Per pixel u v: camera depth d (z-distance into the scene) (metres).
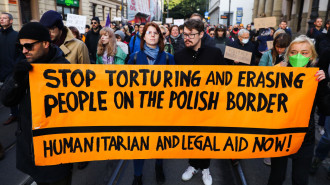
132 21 20.92
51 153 2.04
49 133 2.03
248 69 2.18
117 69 2.11
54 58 2.02
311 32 7.31
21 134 1.95
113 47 3.80
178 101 2.21
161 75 2.16
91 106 2.12
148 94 2.18
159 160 2.94
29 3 15.83
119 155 2.22
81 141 2.13
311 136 2.26
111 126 2.17
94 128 2.14
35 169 2.00
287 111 2.21
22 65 1.74
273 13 26.50
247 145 2.26
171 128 2.23
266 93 2.20
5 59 4.79
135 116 2.19
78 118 2.11
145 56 2.78
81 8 20.86
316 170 3.21
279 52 3.08
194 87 2.20
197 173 3.21
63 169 2.07
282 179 2.39
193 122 2.25
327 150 3.02
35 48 1.79
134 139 2.21
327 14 15.81
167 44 5.11
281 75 2.18
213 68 2.18
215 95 2.22
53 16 2.46
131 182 3.03
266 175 3.23
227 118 2.24
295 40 2.22
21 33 1.76
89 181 3.04
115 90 2.13
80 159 2.14
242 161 3.58
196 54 2.68
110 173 3.23
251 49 4.66
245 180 3.10
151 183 3.00
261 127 2.24
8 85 1.78
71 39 3.13
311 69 2.15
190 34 2.55
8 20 4.70
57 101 2.04
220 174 3.24
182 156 2.28
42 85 1.99
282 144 2.25
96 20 5.98
